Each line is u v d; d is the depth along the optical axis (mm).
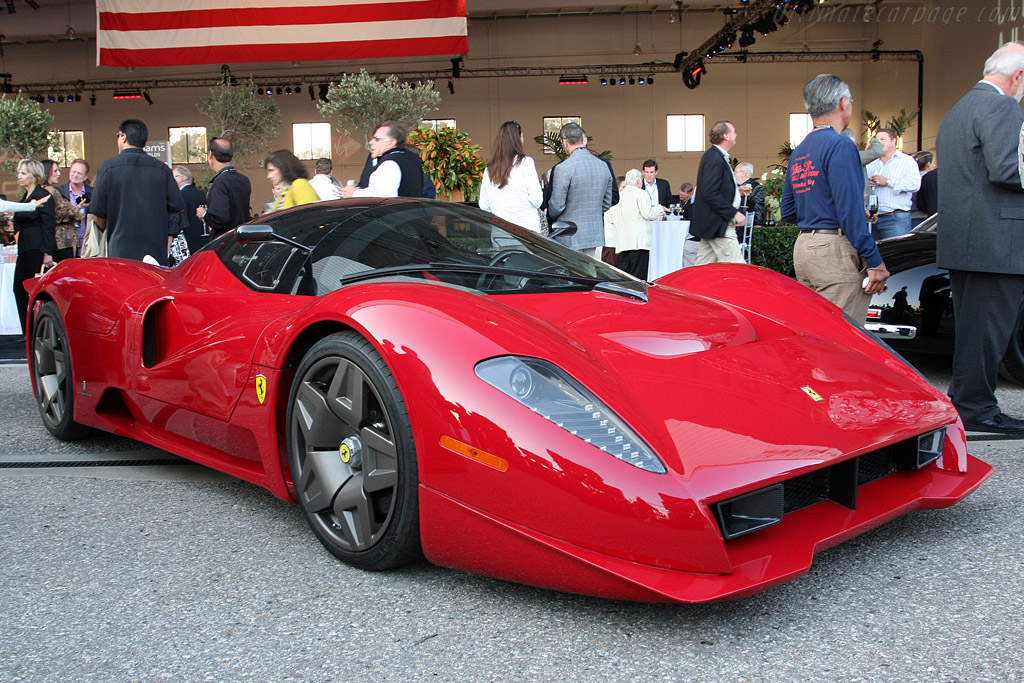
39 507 2385
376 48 11320
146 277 2977
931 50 21375
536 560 1586
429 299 1825
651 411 1666
